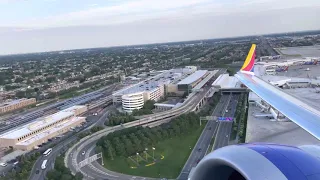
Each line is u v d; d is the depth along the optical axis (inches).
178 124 6067.9
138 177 4151.1
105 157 4852.4
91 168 4434.1
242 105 7509.8
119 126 6279.5
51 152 5344.5
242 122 5944.9
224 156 692.7
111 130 6087.6
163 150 5147.6
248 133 4938.5
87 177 4119.1
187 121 6190.9
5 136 5851.4
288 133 4803.2
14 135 5895.7
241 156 677.9
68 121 7106.3
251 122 5580.7
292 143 4318.4
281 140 4493.1
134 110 7514.8
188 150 5098.4
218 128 6166.3
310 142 4298.7
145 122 6515.8
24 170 4507.9
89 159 4586.6
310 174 621.3
